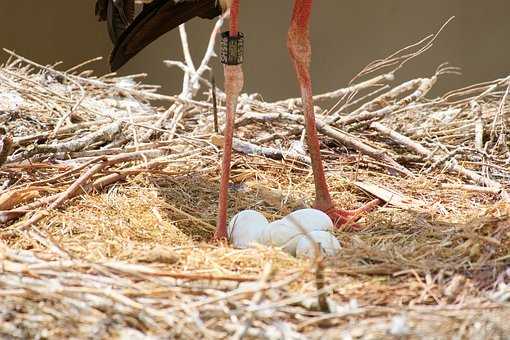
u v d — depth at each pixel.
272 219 9.76
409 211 9.83
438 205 10.11
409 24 21.30
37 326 6.95
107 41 21.30
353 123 12.19
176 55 21.27
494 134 12.16
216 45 21.00
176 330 6.89
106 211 9.62
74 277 7.55
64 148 10.77
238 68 9.14
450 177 11.05
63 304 7.14
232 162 11.13
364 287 7.80
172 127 11.88
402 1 21.30
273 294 7.46
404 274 8.07
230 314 7.07
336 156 11.62
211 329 6.97
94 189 10.09
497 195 10.35
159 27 10.17
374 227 9.51
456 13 21.12
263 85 21.56
